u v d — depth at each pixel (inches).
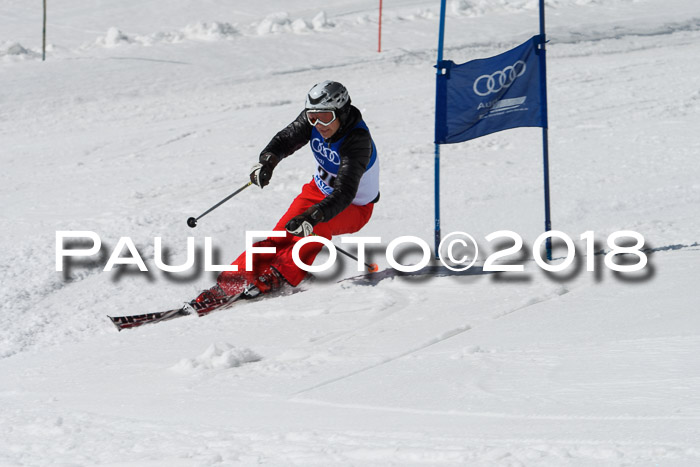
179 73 2315.5
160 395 495.5
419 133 1632.6
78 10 3388.3
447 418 378.0
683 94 1900.8
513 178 1263.5
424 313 650.8
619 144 1483.8
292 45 2684.5
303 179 1306.6
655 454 287.0
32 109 1952.5
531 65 792.9
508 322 589.6
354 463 317.1
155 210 1122.7
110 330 743.7
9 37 2925.7
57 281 864.9
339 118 751.7
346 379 482.0
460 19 3105.3
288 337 623.2
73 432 415.8
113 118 1876.2
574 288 681.0
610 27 2933.1
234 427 400.5
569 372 430.6
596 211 1063.6
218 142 1632.6
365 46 2677.2
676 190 1144.8
